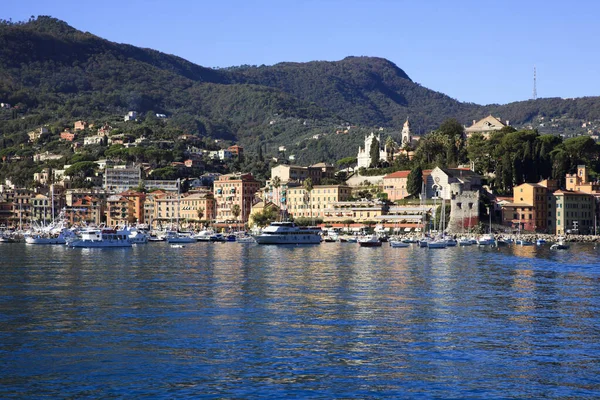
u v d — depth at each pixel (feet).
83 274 539.29
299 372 261.03
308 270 574.97
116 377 254.88
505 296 423.64
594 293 437.58
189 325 333.01
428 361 274.36
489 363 271.90
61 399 234.58
